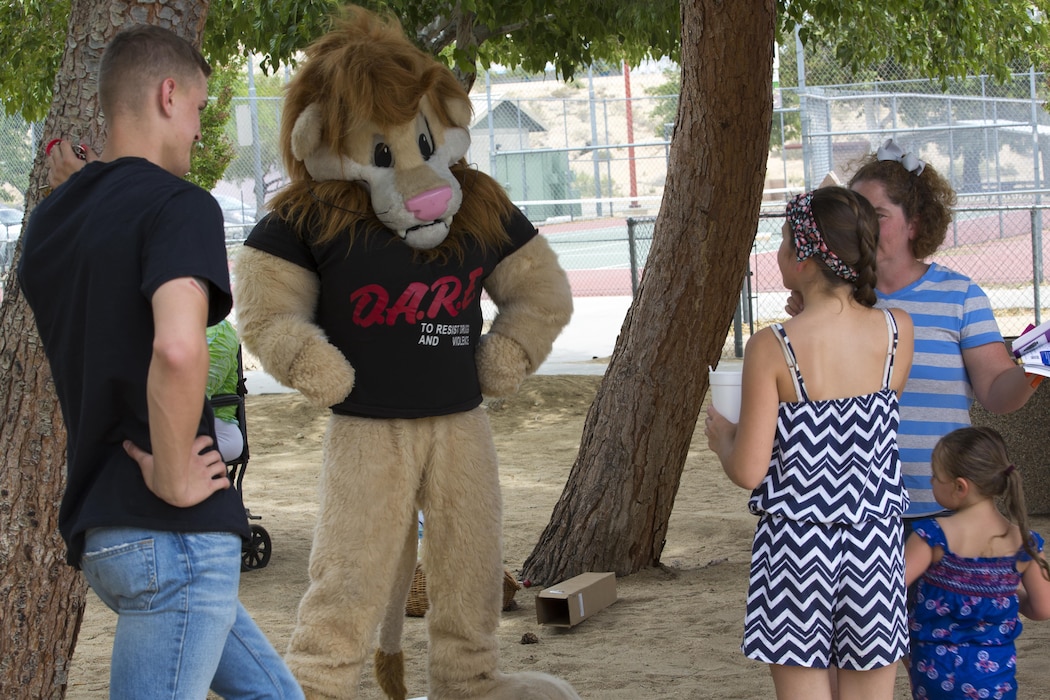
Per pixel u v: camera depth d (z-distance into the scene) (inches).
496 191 156.3
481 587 153.3
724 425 126.6
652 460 243.8
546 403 503.5
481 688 153.6
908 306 135.7
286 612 239.1
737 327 579.8
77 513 101.0
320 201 145.3
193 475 98.8
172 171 109.5
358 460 145.6
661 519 249.8
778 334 120.7
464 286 149.5
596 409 249.9
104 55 108.2
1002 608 126.8
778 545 120.1
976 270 829.8
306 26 304.3
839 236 119.6
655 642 204.8
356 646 145.7
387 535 146.3
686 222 227.3
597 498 247.1
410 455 147.3
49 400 136.5
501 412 495.2
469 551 151.6
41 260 103.7
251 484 389.7
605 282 985.5
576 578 230.1
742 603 227.8
